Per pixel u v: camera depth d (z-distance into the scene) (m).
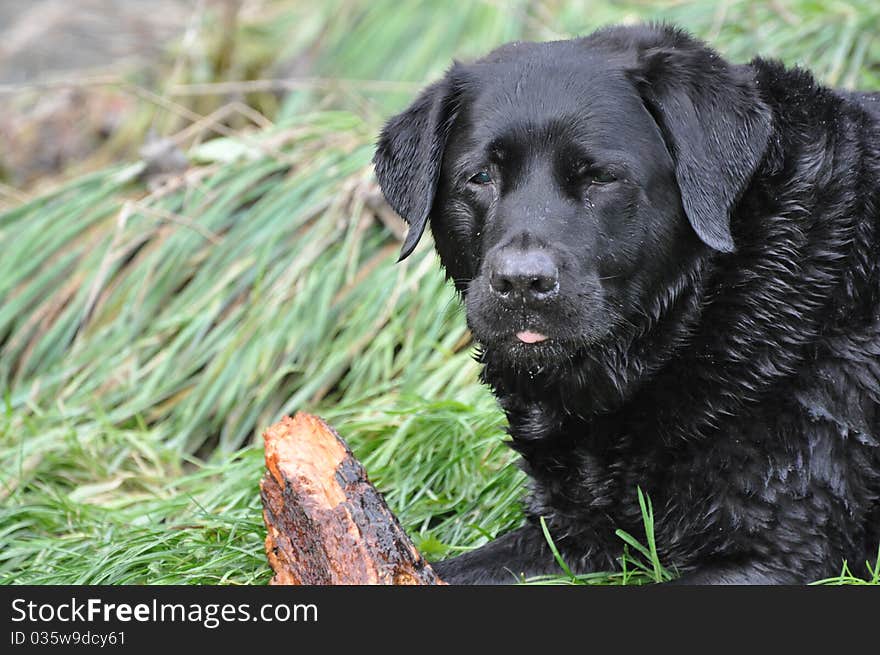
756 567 6.86
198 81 16.03
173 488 9.86
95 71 16.98
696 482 6.99
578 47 7.11
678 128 6.72
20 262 12.25
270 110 15.61
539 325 6.55
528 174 6.71
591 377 7.10
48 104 16.64
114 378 11.17
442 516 8.64
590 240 6.61
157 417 10.92
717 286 6.99
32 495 9.64
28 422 10.52
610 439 7.22
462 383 10.05
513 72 6.99
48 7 19.30
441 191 7.21
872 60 11.82
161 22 18.78
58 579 7.93
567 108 6.71
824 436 6.87
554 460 7.44
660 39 7.25
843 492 6.88
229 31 16.25
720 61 6.99
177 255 11.78
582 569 7.47
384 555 6.18
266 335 10.93
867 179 7.16
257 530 8.16
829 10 12.23
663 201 6.78
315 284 11.12
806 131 7.18
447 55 15.08
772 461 6.85
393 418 9.62
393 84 14.14
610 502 7.28
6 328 11.91
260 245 11.58
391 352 10.58
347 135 12.66
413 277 10.95
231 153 12.52
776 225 6.98
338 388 10.83
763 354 6.91
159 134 15.41
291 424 6.39
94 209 12.52
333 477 6.23
